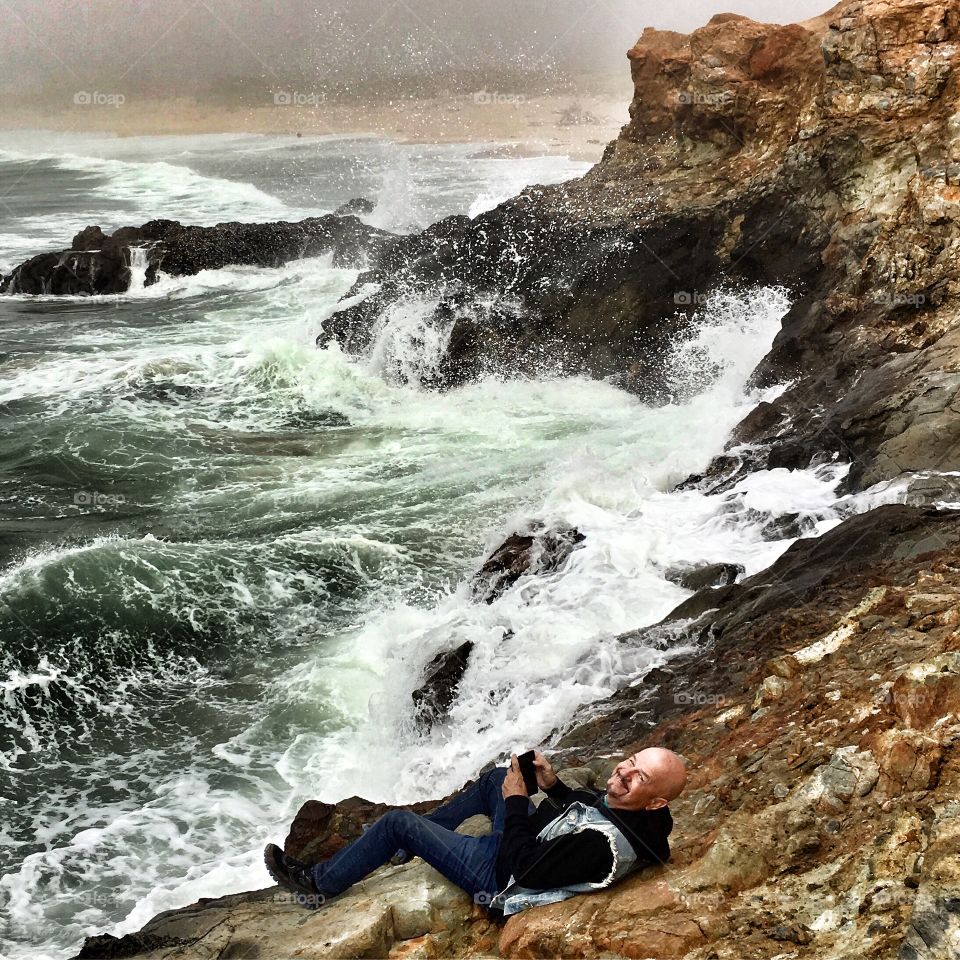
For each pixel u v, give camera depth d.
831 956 2.93
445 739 6.57
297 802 6.40
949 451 7.82
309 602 8.77
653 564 8.01
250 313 18.80
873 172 11.64
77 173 43.44
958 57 11.08
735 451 9.60
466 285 14.98
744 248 13.18
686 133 15.73
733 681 5.43
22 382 14.47
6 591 8.49
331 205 31.97
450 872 3.71
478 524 9.95
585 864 3.46
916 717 4.00
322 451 12.07
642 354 13.51
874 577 5.95
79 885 5.75
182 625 8.38
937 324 9.70
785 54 14.69
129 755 6.95
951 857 3.08
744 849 3.50
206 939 3.88
